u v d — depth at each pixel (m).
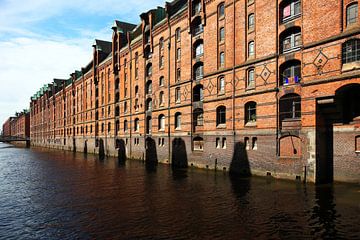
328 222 13.41
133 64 47.62
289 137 23.03
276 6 24.25
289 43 23.67
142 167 36.31
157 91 40.91
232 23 28.52
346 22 19.56
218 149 29.80
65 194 21.56
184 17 35.28
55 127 94.75
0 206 18.36
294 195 18.17
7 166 41.72
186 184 23.53
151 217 15.10
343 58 19.58
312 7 21.39
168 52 38.34
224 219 14.35
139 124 45.56
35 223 14.80
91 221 14.84
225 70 29.05
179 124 36.69
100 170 34.69
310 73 21.36
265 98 24.86
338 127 20.77
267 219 14.11
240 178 24.97
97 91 63.31
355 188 19.06
